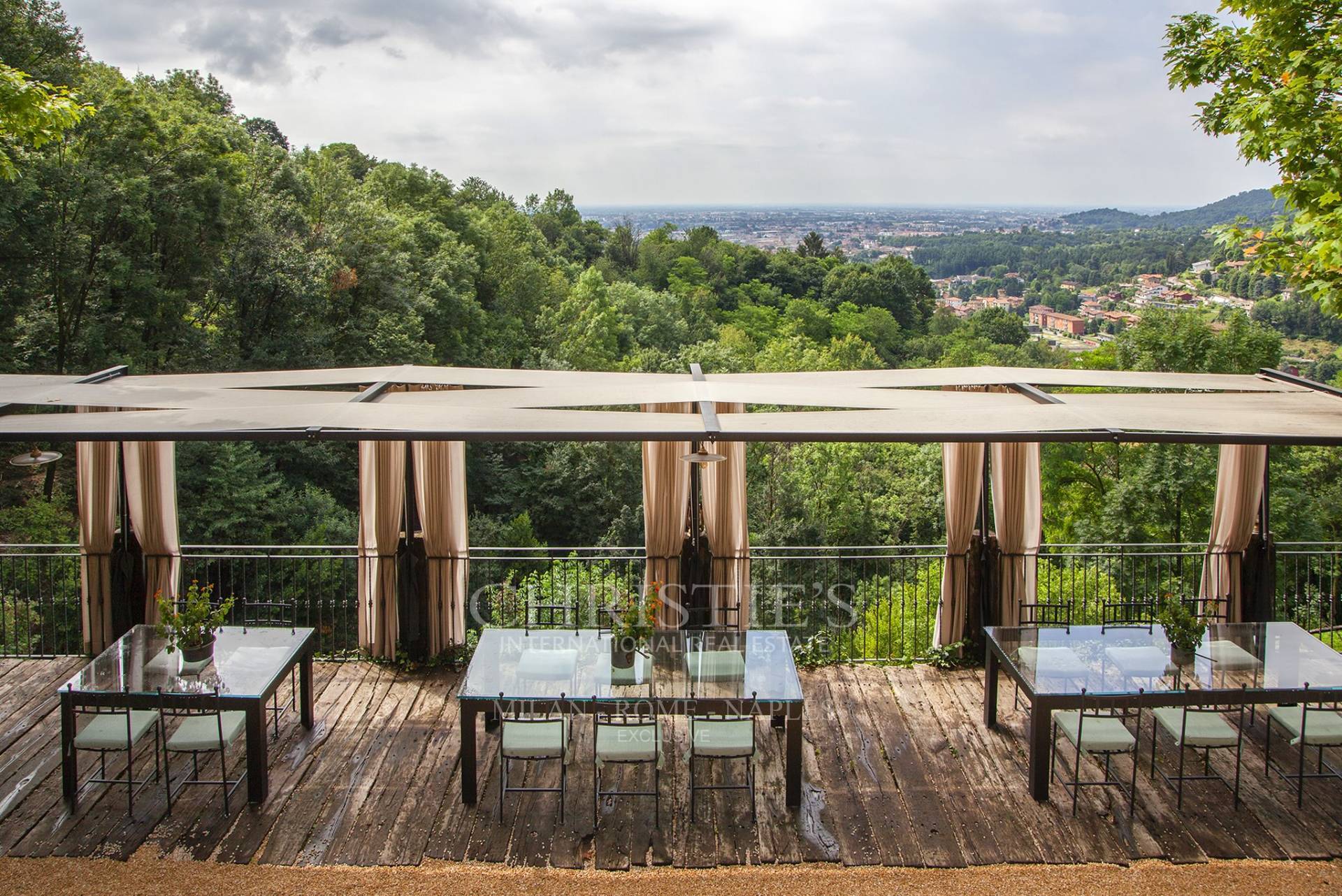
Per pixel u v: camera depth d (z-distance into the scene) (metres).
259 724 4.65
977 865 4.26
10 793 4.76
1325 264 7.20
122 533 6.37
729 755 4.55
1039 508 6.61
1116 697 4.66
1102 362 22.44
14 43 16.17
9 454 17.33
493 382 6.61
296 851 4.32
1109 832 4.54
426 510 6.38
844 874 4.19
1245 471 6.51
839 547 6.84
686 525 6.65
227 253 22.19
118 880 4.06
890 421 5.32
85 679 4.77
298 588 14.92
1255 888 4.07
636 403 5.96
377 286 28.56
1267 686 4.73
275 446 22.34
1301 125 7.26
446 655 6.54
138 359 18.73
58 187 16.17
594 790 4.93
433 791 4.89
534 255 53.91
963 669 6.60
